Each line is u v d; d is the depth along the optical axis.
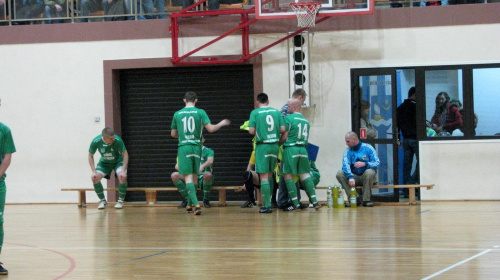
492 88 14.98
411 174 16.39
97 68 16.36
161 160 16.50
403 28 15.24
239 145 16.20
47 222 12.50
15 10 16.73
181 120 13.09
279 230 10.50
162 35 16.08
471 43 15.04
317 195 15.59
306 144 13.62
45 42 16.53
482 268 7.10
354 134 13.98
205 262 7.84
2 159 7.69
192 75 16.33
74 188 16.19
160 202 16.31
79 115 16.45
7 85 16.70
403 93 17.14
